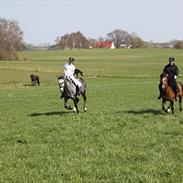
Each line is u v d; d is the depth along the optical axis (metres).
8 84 75.50
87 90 52.62
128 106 31.75
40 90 57.66
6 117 27.44
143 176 11.55
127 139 16.78
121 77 86.88
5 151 15.33
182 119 21.86
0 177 11.88
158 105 31.38
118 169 12.34
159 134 17.69
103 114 24.78
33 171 12.39
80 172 12.19
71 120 22.69
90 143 16.27
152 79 79.81
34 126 21.22
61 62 138.25
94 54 196.12
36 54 195.88
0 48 157.00
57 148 15.52
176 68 24.67
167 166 12.54
